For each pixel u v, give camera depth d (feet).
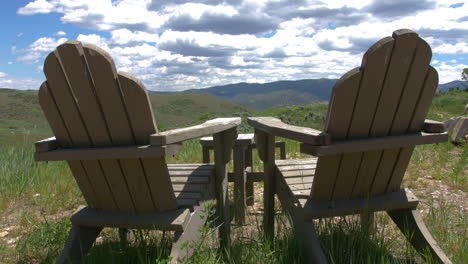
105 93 6.03
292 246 7.88
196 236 7.57
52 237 8.86
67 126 6.56
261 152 9.79
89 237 7.89
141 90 5.87
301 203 7.50
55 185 14.46
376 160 7.08
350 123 6.42
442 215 9.16
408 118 6.89
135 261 7.92
